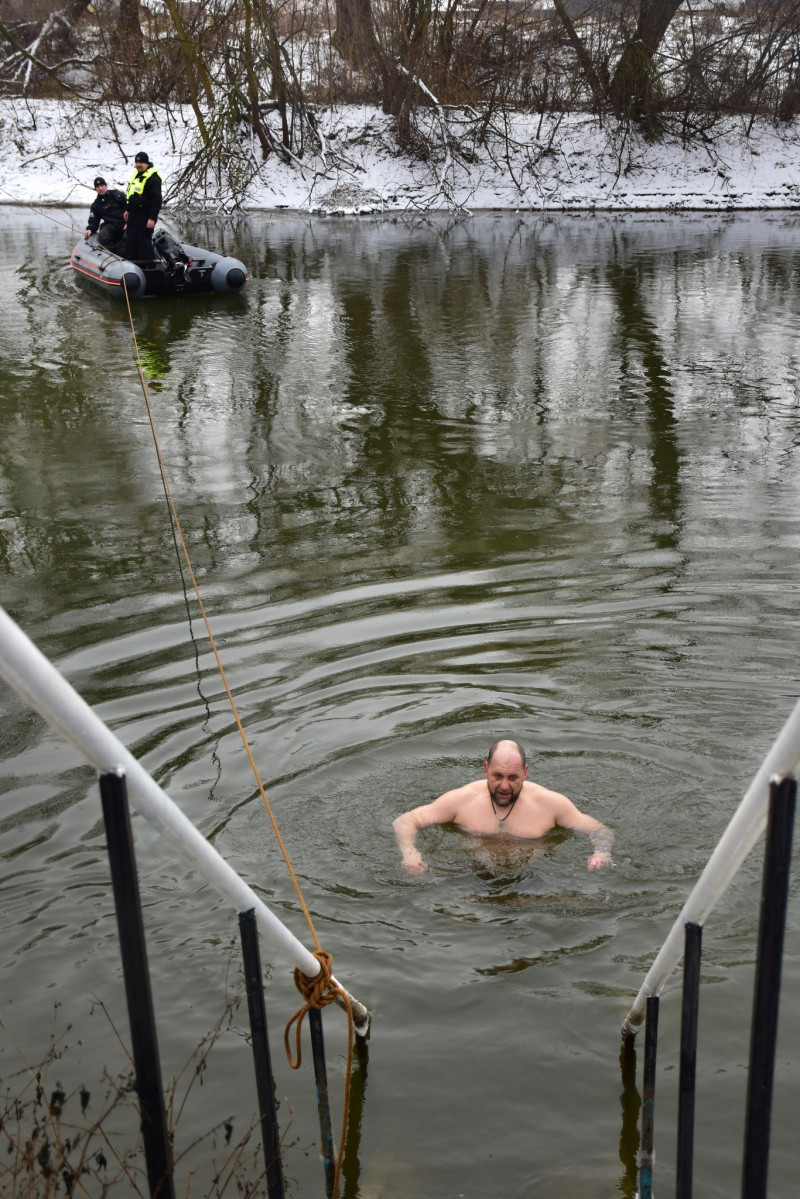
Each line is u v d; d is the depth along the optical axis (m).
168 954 4.08
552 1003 3.78
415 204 30.50
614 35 32.31
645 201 31.22
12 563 8.36
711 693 6.01
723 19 34.72
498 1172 3.12
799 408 12.36
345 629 6.94
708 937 4.12
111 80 31.88
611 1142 3.21
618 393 13.12
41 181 30.41
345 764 5.41
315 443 11.43
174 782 5.26
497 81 32.19
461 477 10.25
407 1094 3.41
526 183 31.64
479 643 6.69
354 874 4.58
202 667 6.45
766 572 7.71
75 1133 3.21
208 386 13.73
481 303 18.62
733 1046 3.56
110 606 7.46
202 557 8.38
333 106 32.47
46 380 14.09
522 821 4.88
